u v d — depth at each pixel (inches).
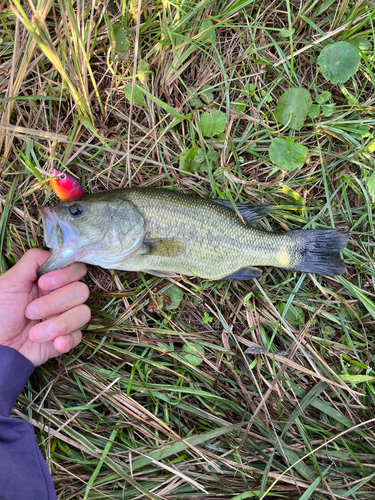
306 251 13.7
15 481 9.7
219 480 12.8
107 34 13.3
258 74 14.4
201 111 14.1
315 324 14.7
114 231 12.2
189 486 12.8
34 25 10.1
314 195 14.9
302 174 14.7
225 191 14.2
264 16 14.4
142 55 13.7
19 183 13.5
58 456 12.4
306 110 13.8
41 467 10.5
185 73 14.2
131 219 12.3
